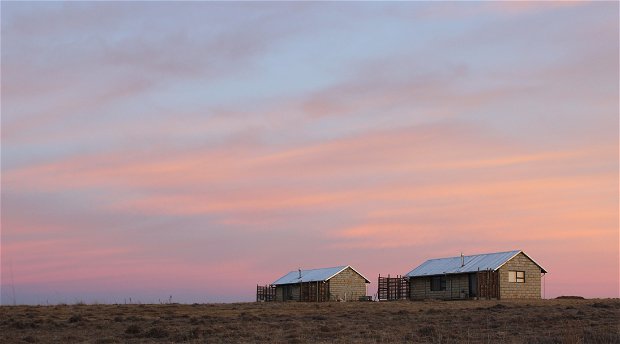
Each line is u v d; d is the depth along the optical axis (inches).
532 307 1755.7
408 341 1045.8
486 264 2549.2
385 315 1593.3
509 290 2518.5
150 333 1200.2
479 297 2488.9
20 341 1125.1
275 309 1915.6
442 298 2674.7
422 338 1081.4
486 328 1214.9
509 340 1020.5
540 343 975.6
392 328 1253.7
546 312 1534.2
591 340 989.2
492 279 2503.7
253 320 1496.1
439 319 1429.6
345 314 1644.9
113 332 1278.3
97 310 1879.9
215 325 1373.0
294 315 1635.1
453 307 1892.2
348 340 1066.1
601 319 1299.2
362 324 1354.6
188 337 1147.9
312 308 1957.4
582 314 1424.7
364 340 1063.0
